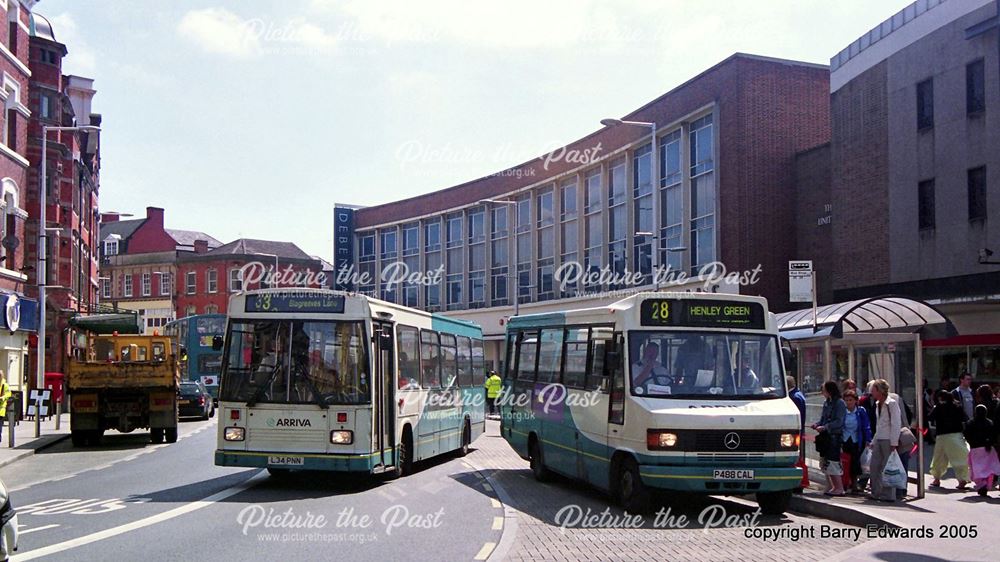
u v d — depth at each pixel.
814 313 16.19
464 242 61.47
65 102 44.94
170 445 25.73
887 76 29.83
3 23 35.31
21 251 37.03
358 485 15.83
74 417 25.25
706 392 13.02
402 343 16.75
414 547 10.15
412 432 17.27
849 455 14.30
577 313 15.49
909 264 28.59
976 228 26.06
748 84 36.41
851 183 31.48
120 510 12.63
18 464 20.58
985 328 26.61
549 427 16.34
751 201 36.06
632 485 12.82
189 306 86.50
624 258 44.91
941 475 16.14
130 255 90.06
